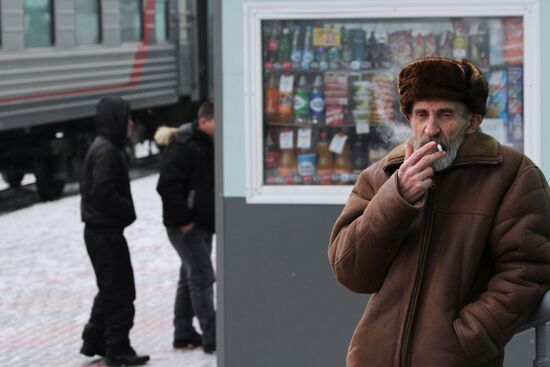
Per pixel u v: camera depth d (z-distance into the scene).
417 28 15.21
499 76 15.08
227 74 15.21
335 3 15.09
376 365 8.29
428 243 8.24
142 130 52.56
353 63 15.34
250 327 15.34
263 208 15.21
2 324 22.92
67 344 21.25
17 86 41.09
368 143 15.43
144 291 25.53
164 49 54.25
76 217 37.78
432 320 8.14
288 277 15.23
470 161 8.27
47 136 44.06
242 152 15.22
